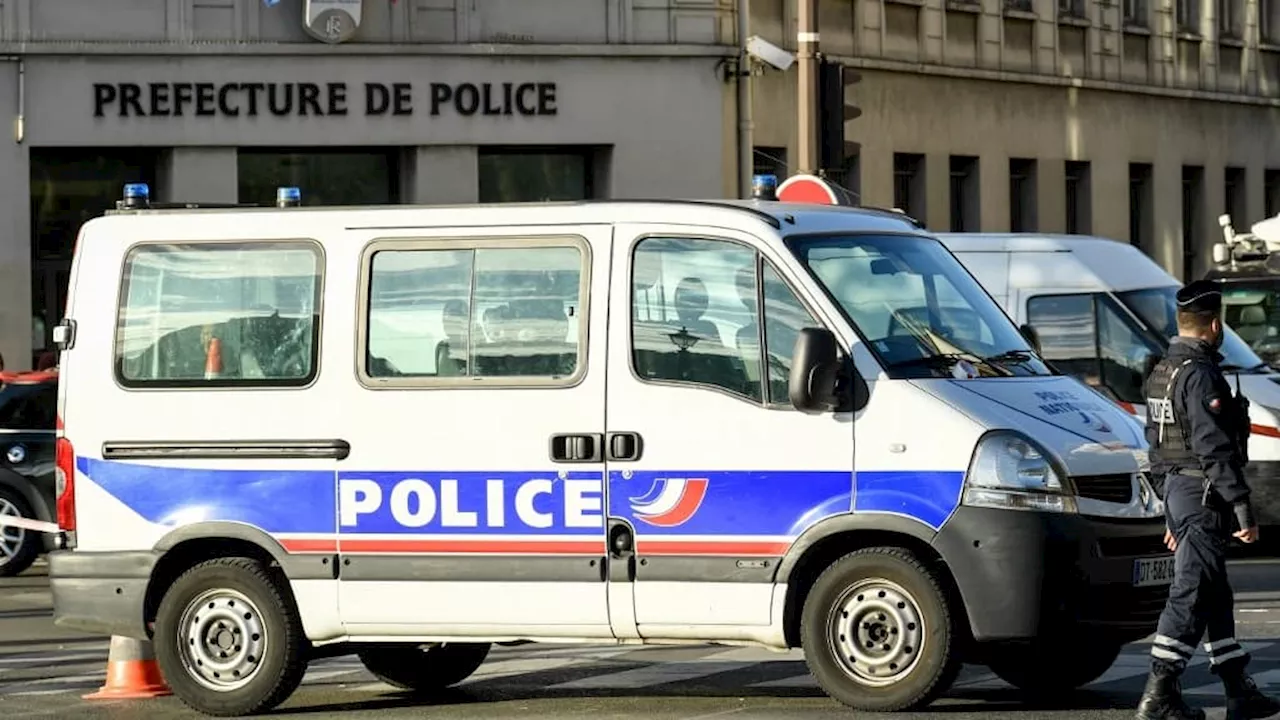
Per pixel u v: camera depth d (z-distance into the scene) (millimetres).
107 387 14078
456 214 13609
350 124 34281
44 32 33281
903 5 39562
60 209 33844
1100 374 23016
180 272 14039
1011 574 12547
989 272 23281
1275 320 26422
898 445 12766
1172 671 12273
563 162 35875
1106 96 45469
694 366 13133
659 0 35594
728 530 12992
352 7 33938
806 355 12578
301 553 13664
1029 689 14281
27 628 19188
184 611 13883
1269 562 23125
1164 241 47719
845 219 13703
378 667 14820
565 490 13242
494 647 17328
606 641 13336
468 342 13484
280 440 13727
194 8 33750
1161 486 12453
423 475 13469
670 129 35594
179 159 33750
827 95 23609
